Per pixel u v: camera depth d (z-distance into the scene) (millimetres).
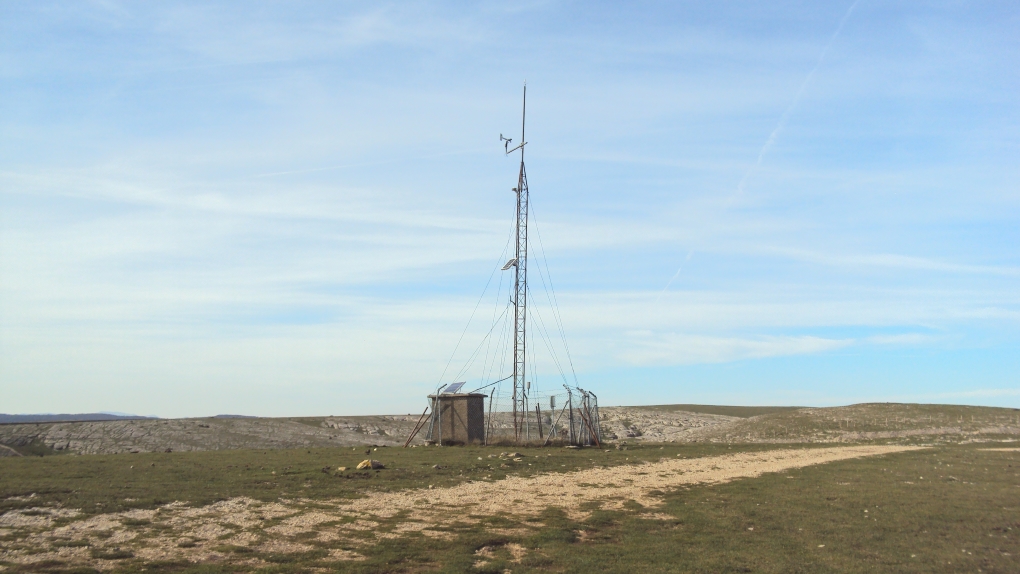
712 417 117875
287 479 28141
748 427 92688
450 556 18344
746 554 19938
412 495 26781
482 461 37219
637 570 17938
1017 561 20016
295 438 64625
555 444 52812
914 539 22391
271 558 17359
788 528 23688
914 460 46625
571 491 29672
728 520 24703
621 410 121562
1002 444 65812
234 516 21484
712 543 21188
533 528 22062
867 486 33281
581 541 21016
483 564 17828
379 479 29703
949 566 19250
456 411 52906
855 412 95188
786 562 19156
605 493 29594
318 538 19578
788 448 57938
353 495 26000
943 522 25031
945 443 68188
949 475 37969
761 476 36875
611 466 39375
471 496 27219
